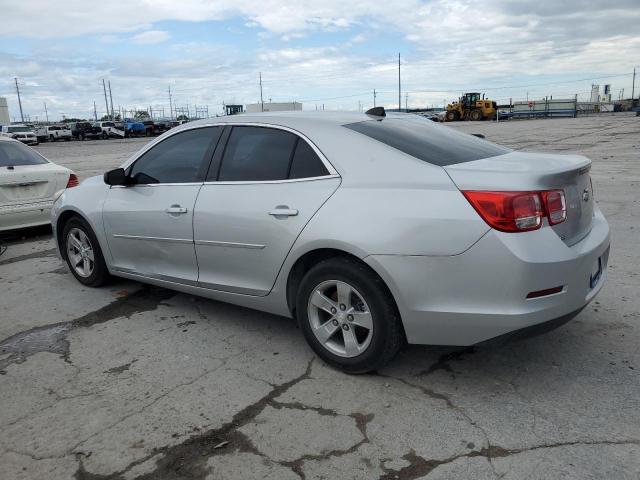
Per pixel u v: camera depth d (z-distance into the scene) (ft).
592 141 72.54
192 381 11.32
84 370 11.95
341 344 11.53
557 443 8.86
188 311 15.26
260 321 14.40
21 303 16.37
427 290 9.93
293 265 11.62
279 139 12.35
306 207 11.24
